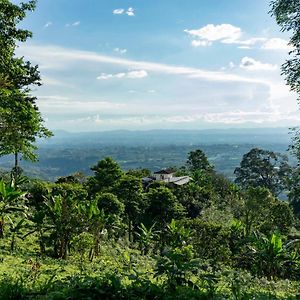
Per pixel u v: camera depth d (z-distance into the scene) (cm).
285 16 1412
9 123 2467
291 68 1438
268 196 3956
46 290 716
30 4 2300
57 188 3033
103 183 4078
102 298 652
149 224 3509
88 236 1714
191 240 2606
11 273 1005
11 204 1967
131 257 1645
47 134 2870
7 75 2298
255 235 2391
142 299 670
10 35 2314
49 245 1778
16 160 2922
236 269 2027
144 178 6134
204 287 765
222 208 4916
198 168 8319
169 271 757
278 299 867
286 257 2173
